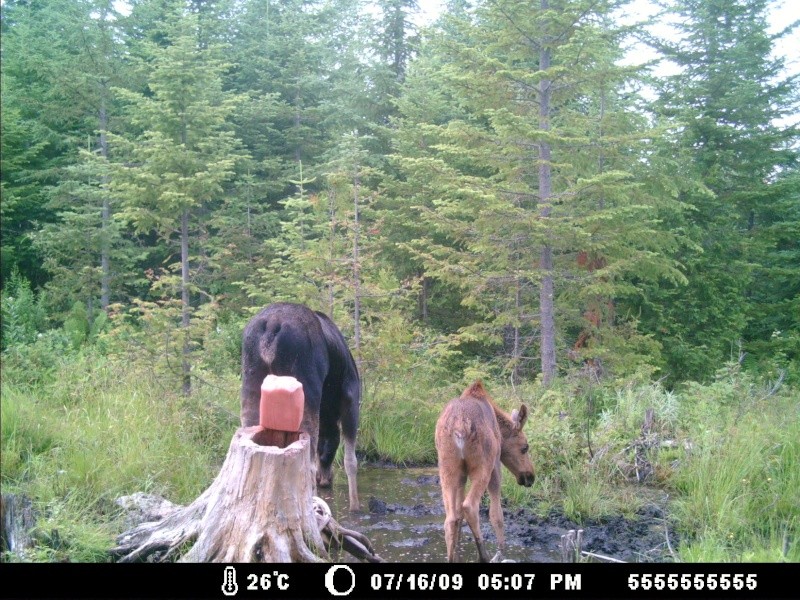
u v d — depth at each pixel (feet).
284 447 18.03
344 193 44.06
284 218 66.28
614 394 39.04
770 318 66.08
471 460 20.43
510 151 45.96
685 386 51.34
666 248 50.98
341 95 74.49
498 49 49.14
